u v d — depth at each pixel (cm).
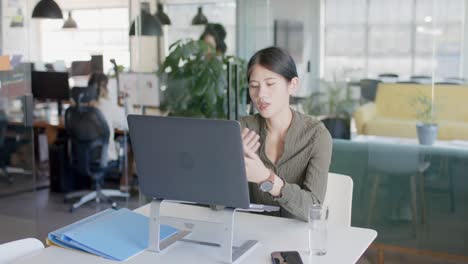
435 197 349
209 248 169
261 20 417
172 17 455
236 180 154
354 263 159
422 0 352
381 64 371
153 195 168
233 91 425
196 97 445
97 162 507
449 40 347
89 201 525
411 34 358
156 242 167
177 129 155
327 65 390
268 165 210
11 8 423
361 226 368
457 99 346
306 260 159
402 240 358
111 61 523
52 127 569
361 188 367
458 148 342
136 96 489
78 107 501
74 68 554
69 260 161
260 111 200
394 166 360
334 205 221
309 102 396
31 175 455
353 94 382
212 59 438
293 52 404
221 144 151
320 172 199
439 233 348
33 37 581
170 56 457
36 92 574
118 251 165
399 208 358
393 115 366
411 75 360
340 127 385
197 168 157
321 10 390
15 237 420
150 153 162
